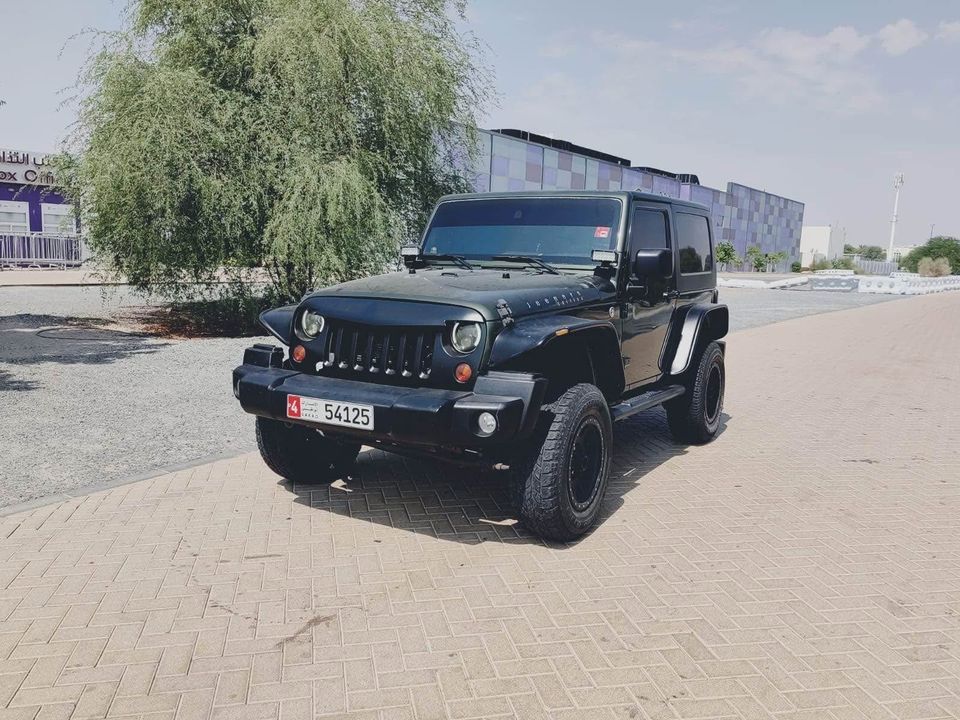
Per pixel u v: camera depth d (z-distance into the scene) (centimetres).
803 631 313
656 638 304
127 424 634
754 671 282
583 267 462
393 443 395
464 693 265
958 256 9600
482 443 340
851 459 595
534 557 381
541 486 374
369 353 384
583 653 292
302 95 1288
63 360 951
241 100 1299
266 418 421
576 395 387
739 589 351
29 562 363
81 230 1380
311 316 410
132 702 256
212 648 291
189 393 770
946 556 397
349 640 298
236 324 1476
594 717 253
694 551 396
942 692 272
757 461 582
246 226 1286
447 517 435
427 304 377
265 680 271
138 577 349
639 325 498
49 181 1591
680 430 612
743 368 1102
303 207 1230
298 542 394
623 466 560
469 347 362
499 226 499
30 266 2739
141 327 1386
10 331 1234
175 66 1312
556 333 363
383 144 1429
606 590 346
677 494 493
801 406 817
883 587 357
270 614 318
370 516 434
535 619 317
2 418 638
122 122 1226
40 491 462
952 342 1509
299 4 1288
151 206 1217
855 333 1661
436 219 523
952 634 313
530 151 3656
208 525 415
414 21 1445
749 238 7012
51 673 272
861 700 266
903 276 4572
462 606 327
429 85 1392
